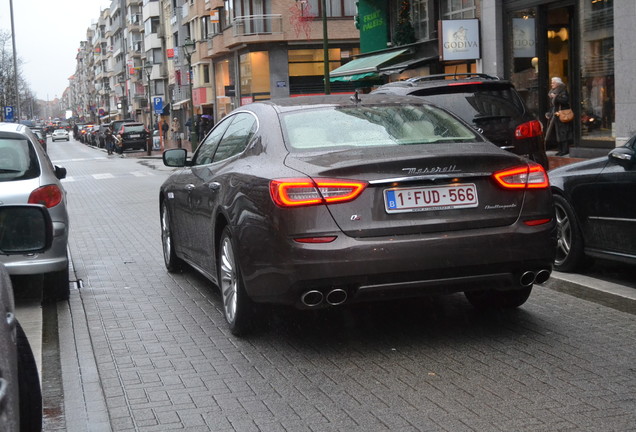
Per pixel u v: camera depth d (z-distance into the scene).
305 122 6.14
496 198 5.52
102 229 14.08
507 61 21.02
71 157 59.41
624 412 4.29
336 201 5.29
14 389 2.61
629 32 16.17
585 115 18.23
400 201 5.36
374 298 5.40
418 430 4.17
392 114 6.32
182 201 7.86
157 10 93.38
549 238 5.59
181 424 4.41
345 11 51.53
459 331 6.09
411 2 27.31
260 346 5.92
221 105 62.94
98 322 6.94
